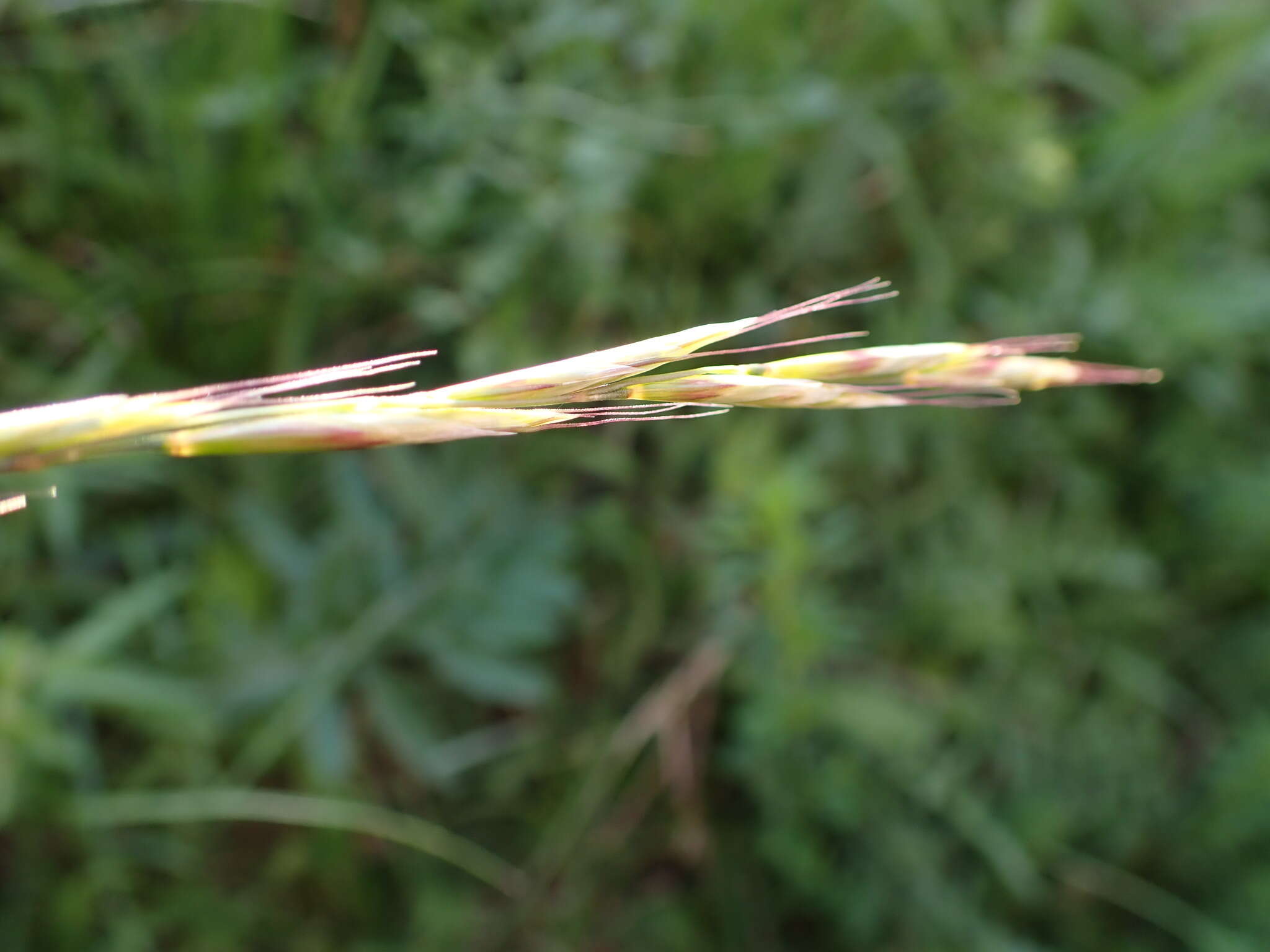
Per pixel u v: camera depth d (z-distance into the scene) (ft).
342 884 0.71
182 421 0.26
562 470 0.78
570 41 0.76
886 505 0.84
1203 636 0.91
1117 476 0.91
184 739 0.66
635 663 0.78
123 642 0.68
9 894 0.64
